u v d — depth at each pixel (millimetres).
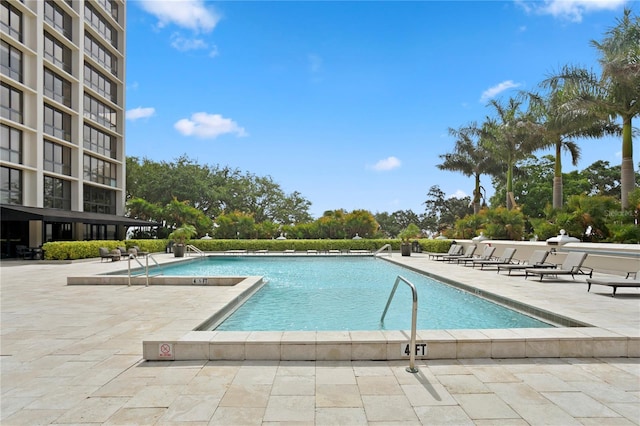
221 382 3674
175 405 3188
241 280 10555
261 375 3854
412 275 14258
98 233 30828
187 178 40156
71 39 27297
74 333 5477
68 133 26969
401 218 56125
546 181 36656
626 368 4051
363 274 14992
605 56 14977
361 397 3344
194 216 35000
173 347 4309
